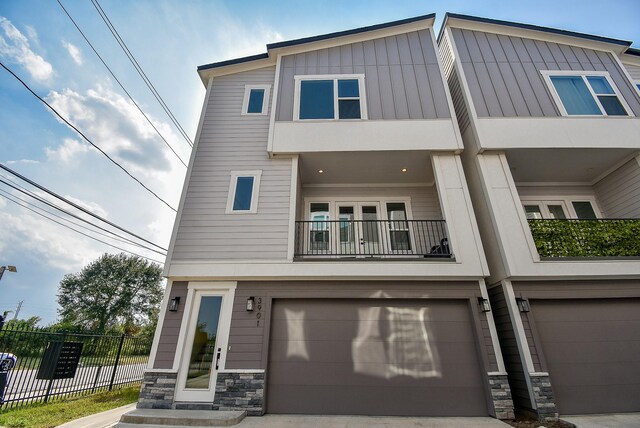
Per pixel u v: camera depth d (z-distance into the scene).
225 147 6.46
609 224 5.82
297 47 7.44
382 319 5.14
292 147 6.21
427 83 6.88
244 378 4.69
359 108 6.66
